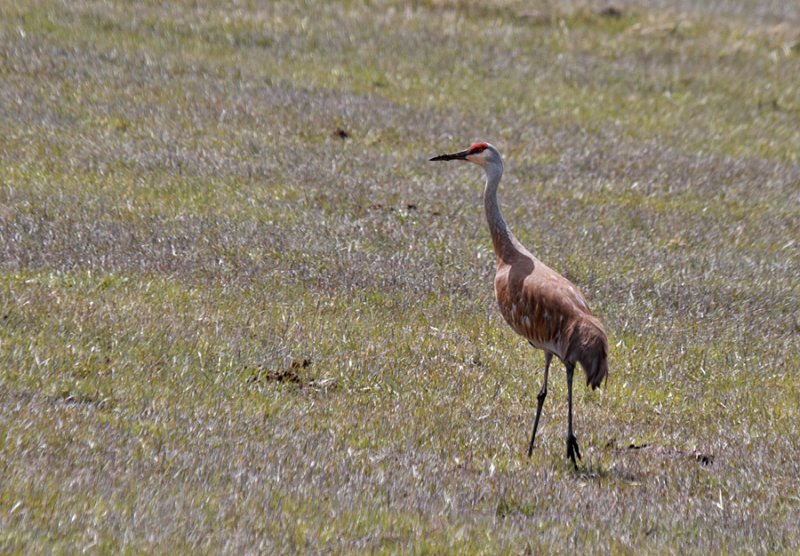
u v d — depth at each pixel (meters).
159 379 26.42
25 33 56.53
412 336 31.09
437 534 20.00
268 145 47.00
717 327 34.72
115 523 18.95
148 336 28.62
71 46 55.88
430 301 34.03
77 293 31.27
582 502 22.38
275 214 39.91
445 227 40.75
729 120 58.59
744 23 75.38
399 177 45.44
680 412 28.52
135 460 21.70
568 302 24.84
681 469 24.72
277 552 18.64
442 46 63.47
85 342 27.94
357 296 33.72
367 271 35.66
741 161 52.69
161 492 20.34
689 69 65.19
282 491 20.98
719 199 47.59
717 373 31.22
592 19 71.19
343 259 36.47
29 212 37.31
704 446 26.38
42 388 25.00
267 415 25.11
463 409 27.03
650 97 60.62
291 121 50.06
